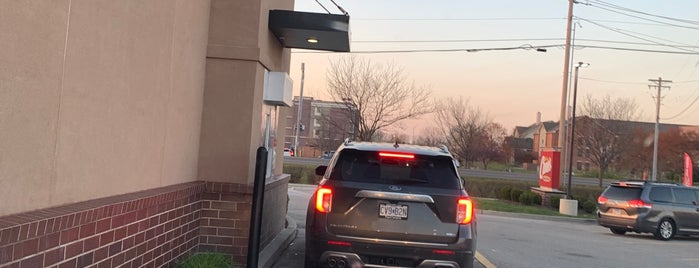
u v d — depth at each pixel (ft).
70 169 12.39
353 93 97.19
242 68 22.47
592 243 43.04
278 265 24.88
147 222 16.20
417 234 18.47
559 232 51.03
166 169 18.56
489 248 35.65
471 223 18.83
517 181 114.11
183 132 20.12
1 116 9.87
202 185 21.57
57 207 11.87
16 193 10.48
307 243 19.27
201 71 21.88
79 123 12.64
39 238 10.56
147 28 16.14
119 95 14.57
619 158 157.99
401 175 19.24
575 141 168.35
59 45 11.59
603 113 155.02
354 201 18.74
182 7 19.04
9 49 9.96
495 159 204.44
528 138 356.59
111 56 13.98
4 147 10.02
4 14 9.75
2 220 9.83
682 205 51.44
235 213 22.15
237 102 22.41
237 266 21.93
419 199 18.54
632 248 41.68
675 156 180.96
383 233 18.47
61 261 11.46
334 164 19.88
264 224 25.82
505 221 60.13
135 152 15.89
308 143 261.65
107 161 14.16
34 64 10.75
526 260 31.58
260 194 17.92
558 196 80.74
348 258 18.51
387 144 21.50
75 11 12.15
